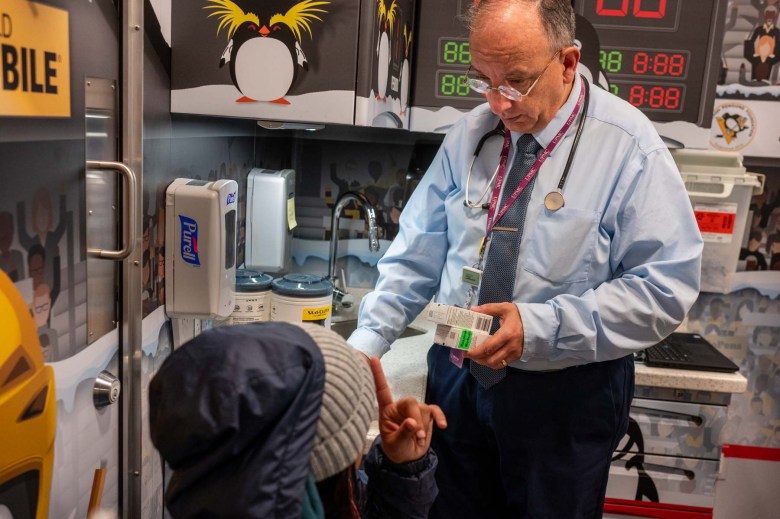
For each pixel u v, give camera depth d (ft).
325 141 9.28
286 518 2.61
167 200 5.60
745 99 9.06
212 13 5.65
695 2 7.21
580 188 5.32
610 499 8.03
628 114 5.41
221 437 2.63
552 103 5.22
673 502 7.96
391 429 3.81
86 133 4.39
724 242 8.64
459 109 7.63
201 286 5.72
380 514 3.80
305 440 2.70
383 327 5.96
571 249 5.30
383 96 6.38
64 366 4.23
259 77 5.78
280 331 2.93
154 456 5.82
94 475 4.57
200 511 2.64
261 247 7.90
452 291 5.82
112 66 4.67
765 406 9.97
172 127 5.78
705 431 7.80
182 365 2.80
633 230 5.24
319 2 5.68
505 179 5.57
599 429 5.53
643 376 7.66
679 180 5.28
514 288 5.45
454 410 5.90
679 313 5.18
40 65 3.81
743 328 9.76
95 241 4.60
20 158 3.67
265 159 8.64
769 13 8.80
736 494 10.19
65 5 4.04
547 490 5.59
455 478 6.02
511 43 4.79
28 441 3.77
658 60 7.36
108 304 4.84
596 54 7.38
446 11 7.45
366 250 9.49
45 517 4.02
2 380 3.50
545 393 5.48
